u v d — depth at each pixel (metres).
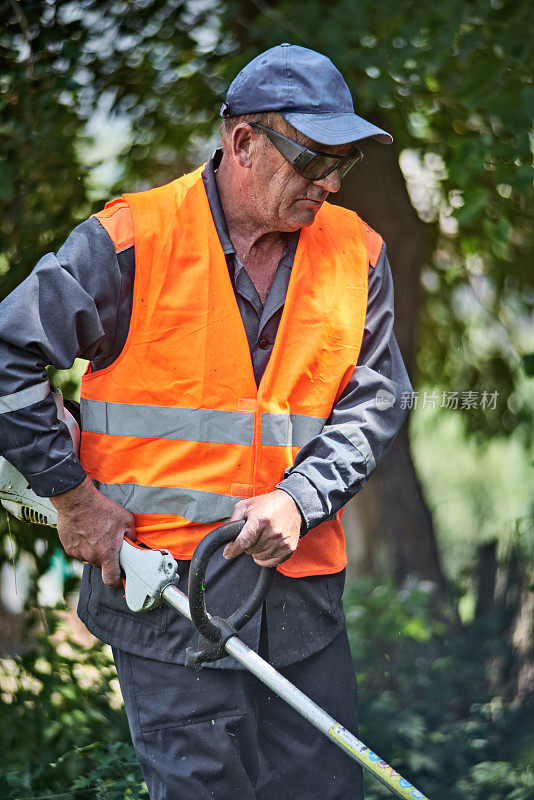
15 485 5.85
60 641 9.06
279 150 5.30
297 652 5.69
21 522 8.92
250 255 5.61
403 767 9.87
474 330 14.98
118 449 5.57
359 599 12.50
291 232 5.72
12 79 9.66
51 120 9.66
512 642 12.34
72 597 9.14
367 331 5.86
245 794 5.56
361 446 5.57
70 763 7.91
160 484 5.52
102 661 9.09
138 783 7.45
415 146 12.01
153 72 10.82
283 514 5.20
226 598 5.50
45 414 5.31
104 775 7.73
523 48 9.66
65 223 9.77
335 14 10.34
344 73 10.30
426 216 13.29
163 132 11.16
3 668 8.84
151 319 5.43
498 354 15.02
